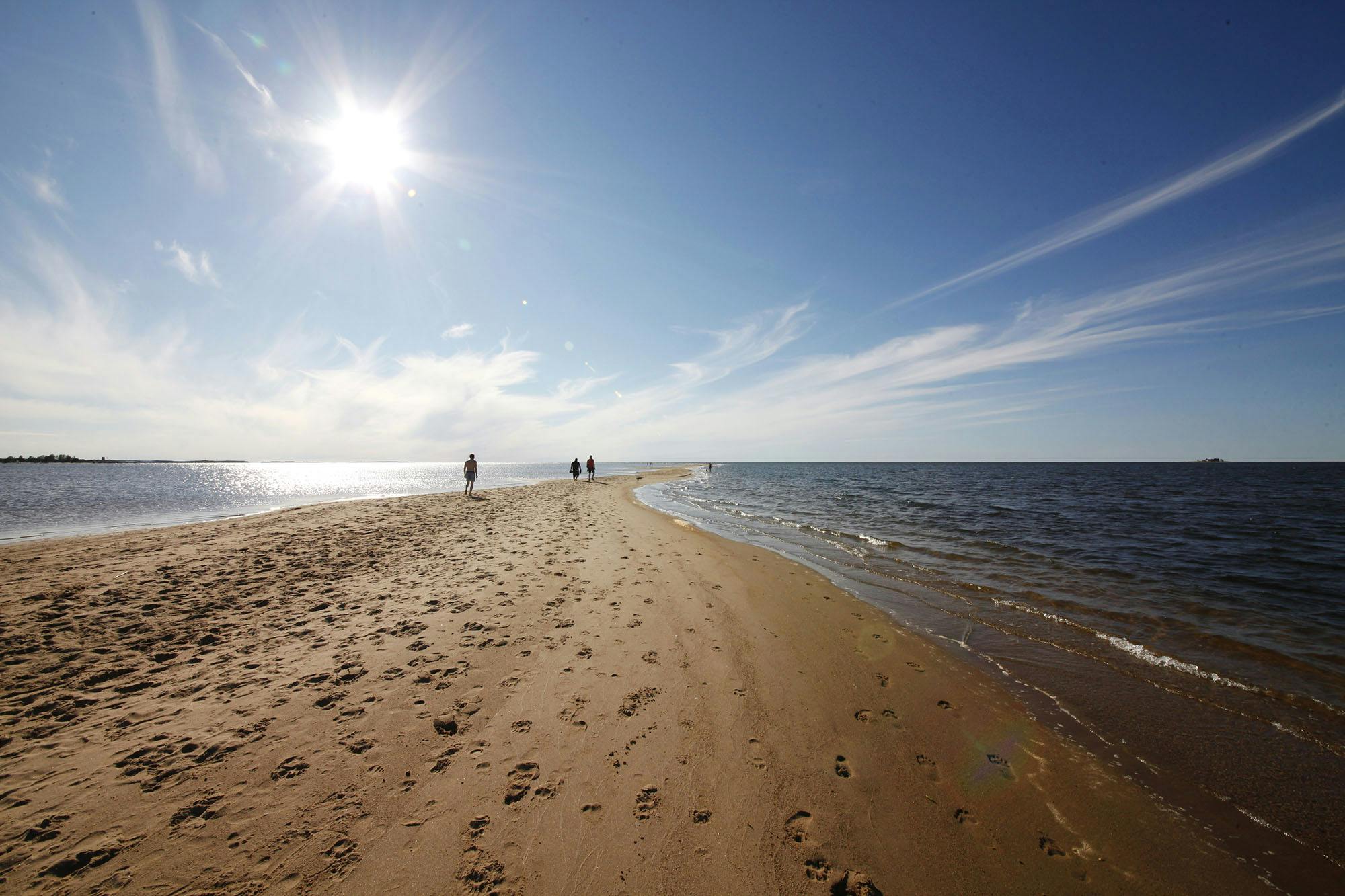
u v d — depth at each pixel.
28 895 2.30
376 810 2.91
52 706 4.00
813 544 12.31
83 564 8.58
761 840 2.80
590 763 3.41
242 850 2.60
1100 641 6.02
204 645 5.27
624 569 8.98
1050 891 2.54
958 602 7.53
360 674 4.64
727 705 4.30
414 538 11.61
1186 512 20.19
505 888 2.42
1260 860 2.77
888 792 3.26
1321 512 20.52
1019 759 3.68
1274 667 5.36
